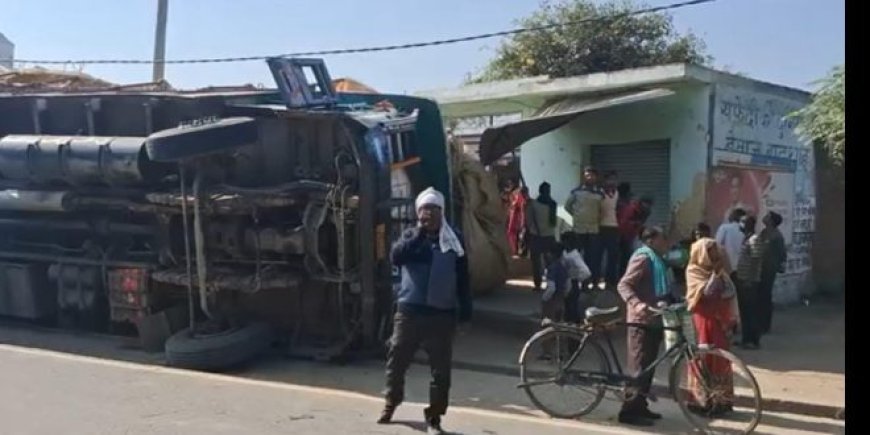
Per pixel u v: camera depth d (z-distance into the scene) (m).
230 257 10.95
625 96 13.99
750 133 15.05
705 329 8.08
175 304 11.62
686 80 13.89
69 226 12.17
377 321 10.54
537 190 16.52
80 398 7.98
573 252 10.73
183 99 11.57
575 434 7.35
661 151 14.85
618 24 28.88
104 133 12.37
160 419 7.32
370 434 7.05
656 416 7.95
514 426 7.54
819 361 10.84
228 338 10.16
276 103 11.77
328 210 10.45
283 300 11.10
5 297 12.75
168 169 11.27
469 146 18.78
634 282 8.03
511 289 14.71
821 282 17.31
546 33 29.09
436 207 7.20
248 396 8.30
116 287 11.63
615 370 8.27
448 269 7.18
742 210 12.62
